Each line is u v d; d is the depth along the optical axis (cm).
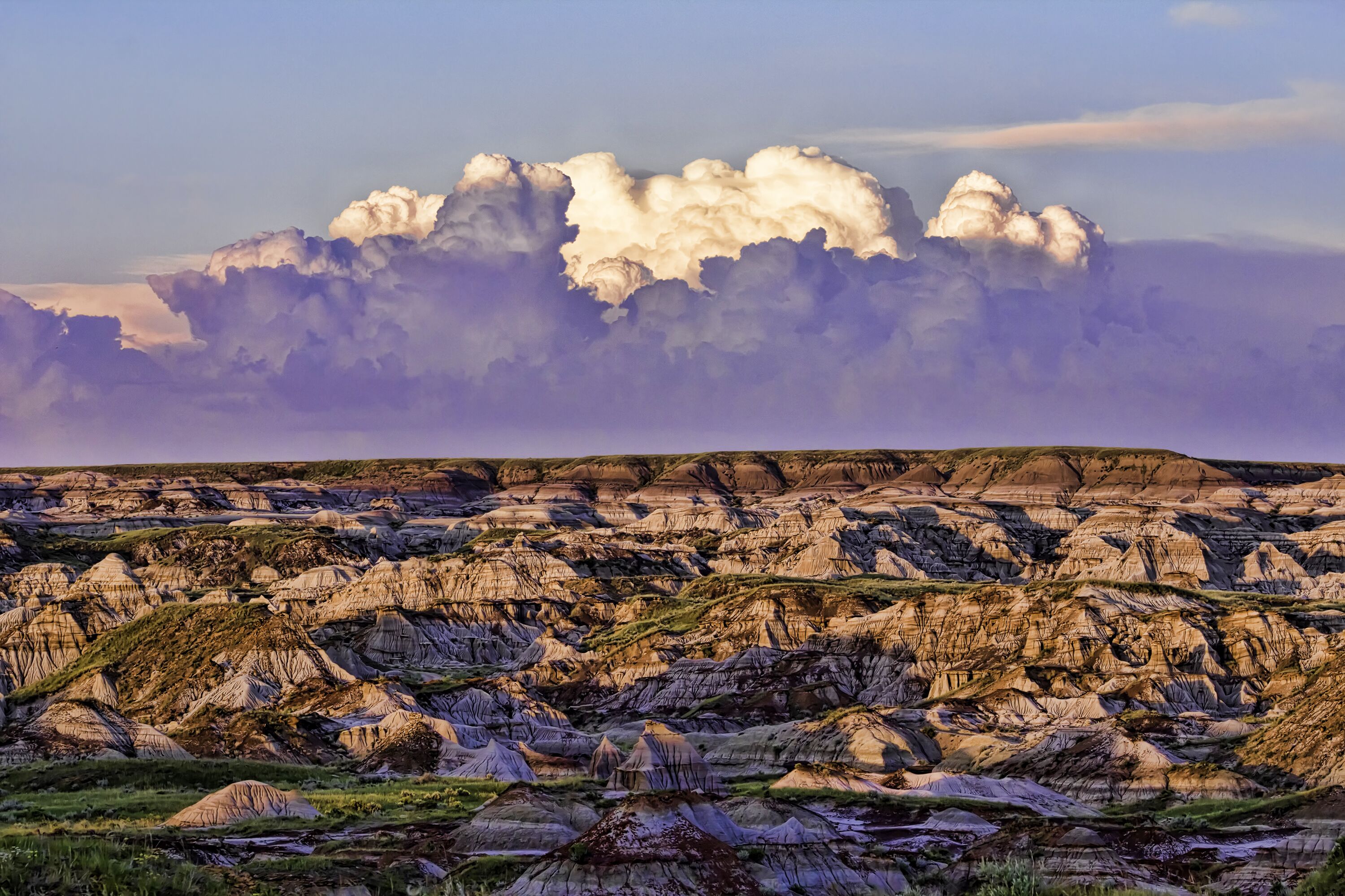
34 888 16900
